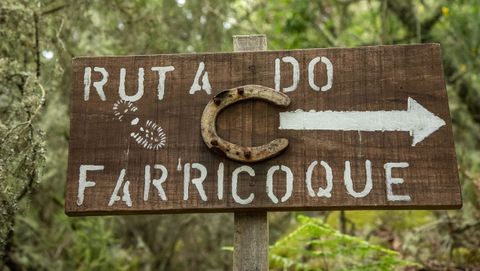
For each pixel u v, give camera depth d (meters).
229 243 6.75
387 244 5.42
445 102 2.46
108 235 5.92
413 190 2.37
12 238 5.09
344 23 6.81
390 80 2.51
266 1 6.89
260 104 2.52
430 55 2.52
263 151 2.43
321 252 4.29
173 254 7.00
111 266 6.08
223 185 2.43
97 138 2.53
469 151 6.12
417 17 6.02
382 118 2.46
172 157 2.48
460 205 2.33
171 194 2.44
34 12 4.04
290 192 2.40
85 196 2.46
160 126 2.53
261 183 2.41
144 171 2.48
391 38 6.18
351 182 2.39
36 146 3.20
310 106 2.50
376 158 2.41
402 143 2.42
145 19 5.42
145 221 6.91
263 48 2.69
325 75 2.54
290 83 2.54
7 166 3.16
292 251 5.45
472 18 6.21
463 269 4.72
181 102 2.56
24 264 5.60
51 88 4.34
